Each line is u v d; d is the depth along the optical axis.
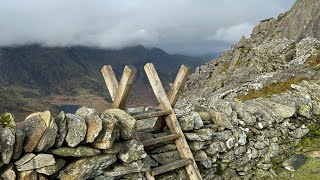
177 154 8.32
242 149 10.15
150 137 8.24
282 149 11.59
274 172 10.62
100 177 6.52
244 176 10.09
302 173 10.59
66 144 6.16
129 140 7.04
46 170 5.70
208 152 9.11
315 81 20.05
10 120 5.57
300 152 11.91
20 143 5.50
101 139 6.36
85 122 6.32
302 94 15.16
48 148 5.87
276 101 13.64
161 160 7.95
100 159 6.33
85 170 6.11
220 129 9.74
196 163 8.82
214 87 46.22
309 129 12.89
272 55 42.69
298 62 32.22
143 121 10.64
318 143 12.41
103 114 6.84
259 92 24.64
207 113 10.23
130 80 7.14
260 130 11.12
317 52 32.47
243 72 43.09
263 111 11.70
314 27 55.66
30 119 5.89
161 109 8.58
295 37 58.00
